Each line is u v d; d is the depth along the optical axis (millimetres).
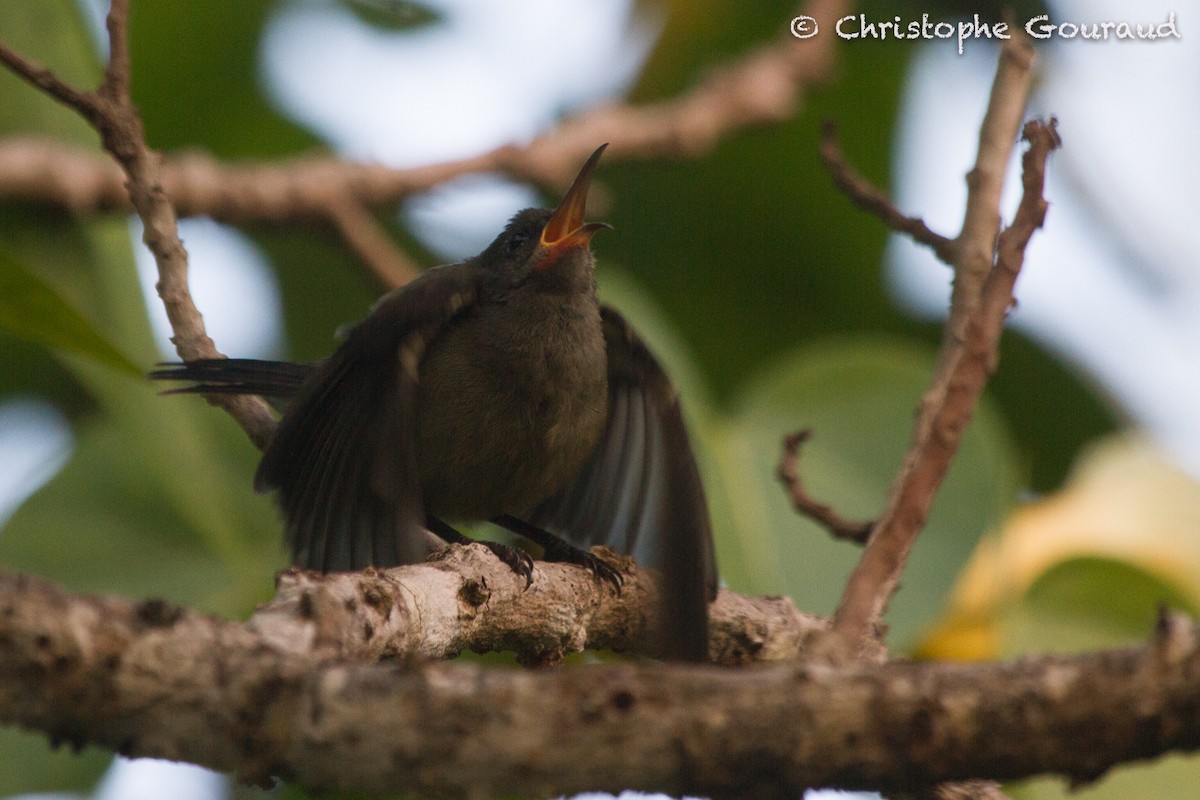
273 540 8617
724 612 7219
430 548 7297
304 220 10320
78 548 8297
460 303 8211
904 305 11648
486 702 3514
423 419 8609
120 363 6625
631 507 8773
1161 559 8609
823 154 7270
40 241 9656
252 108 11305
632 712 3496
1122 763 3549
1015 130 6590
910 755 3525
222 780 8008
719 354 11695
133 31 10805
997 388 11359
